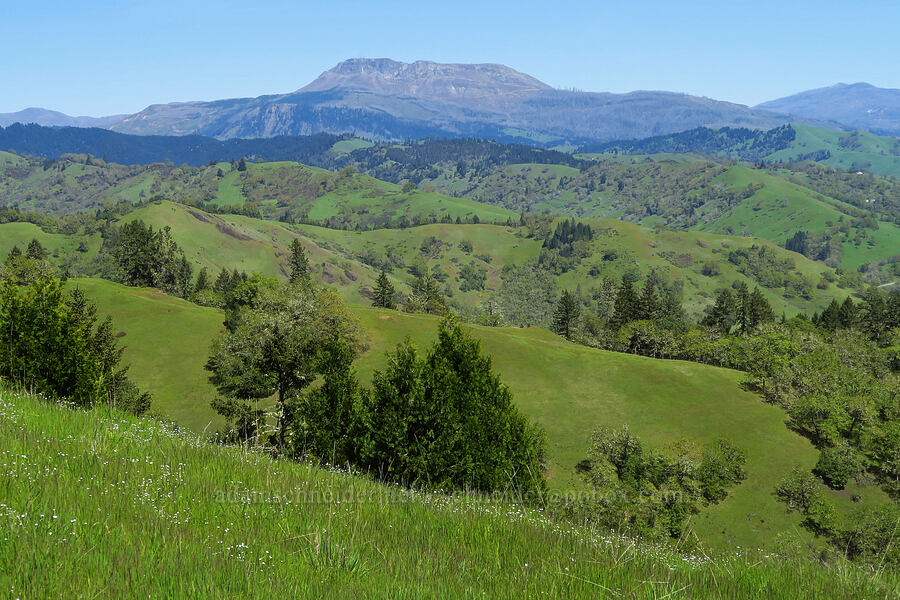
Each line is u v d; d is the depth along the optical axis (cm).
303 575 409
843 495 6644
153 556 407
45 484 543
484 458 1800
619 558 557
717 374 9600
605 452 6694
